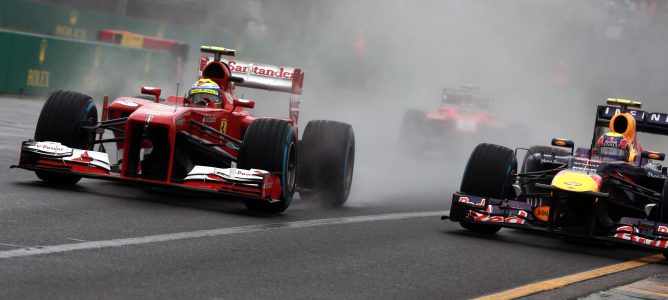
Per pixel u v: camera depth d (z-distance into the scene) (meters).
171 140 30.19
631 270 28.45
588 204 30.77
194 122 31.75
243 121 35.81
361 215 34.94
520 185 35.22
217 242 25.36
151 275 20.58
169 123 30.11
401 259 25.88
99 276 19.95
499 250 29.61
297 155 34.12
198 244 24.75
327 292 20.73
